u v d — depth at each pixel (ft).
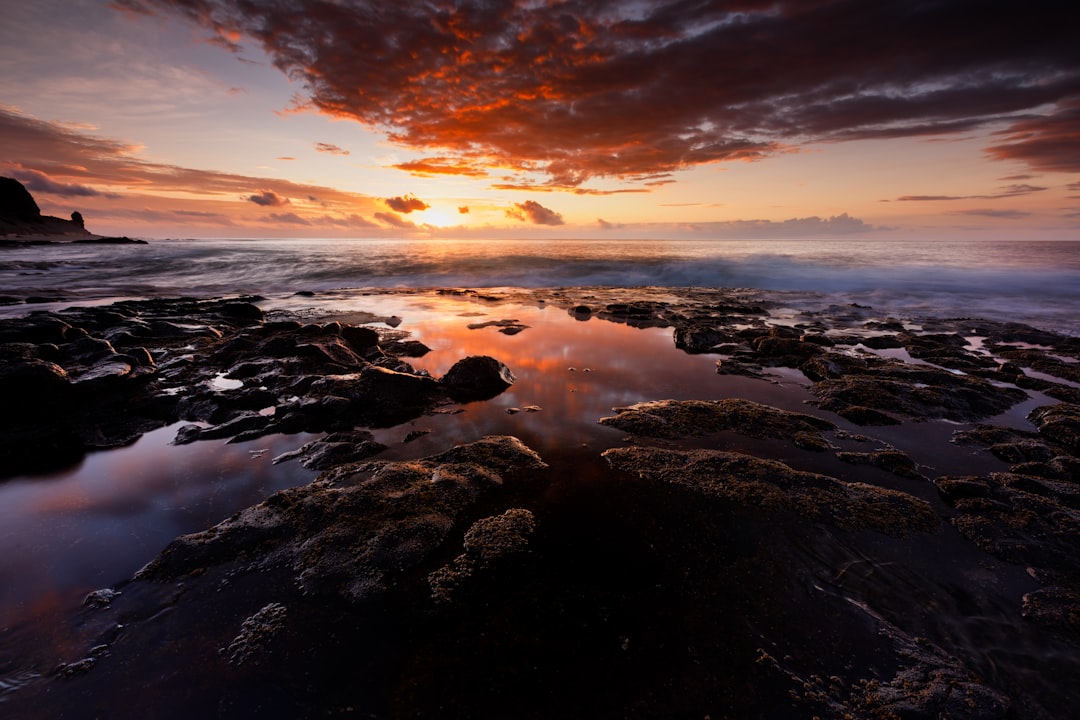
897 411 29.91
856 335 52.49
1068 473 21.95
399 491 20.04
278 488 21.29
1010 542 17.39
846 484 21.04
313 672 12.39
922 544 17.43
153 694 11.80
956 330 56.34
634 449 24.39
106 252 171.12
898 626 13.88
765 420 27.84
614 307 67.21
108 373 31.78
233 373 36.11
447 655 12.85
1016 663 12.66
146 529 18.31
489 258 136.56
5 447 24.97
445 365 40.37
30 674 12.26
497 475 21.88
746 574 15.87
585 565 16.24
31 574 15.75
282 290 95.35
